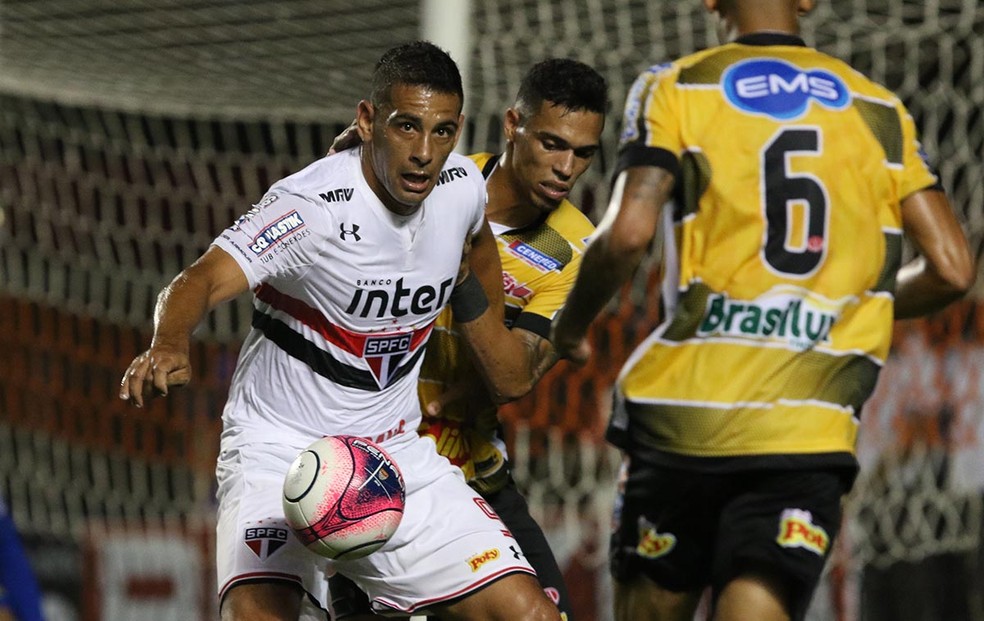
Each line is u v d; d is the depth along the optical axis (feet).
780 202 35.40
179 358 34.37
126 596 96.07
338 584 44.91
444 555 40.19
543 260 45.57
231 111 96.84
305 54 82.48
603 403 89.51
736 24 37.83
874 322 36.32
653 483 37.22
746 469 35.63
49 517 104.99
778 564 35.14
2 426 106.32
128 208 109.40
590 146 44.09
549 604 39.78
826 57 37.19
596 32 80.18
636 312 88.94
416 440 42.80
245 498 39.99
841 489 36.63
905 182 36.65
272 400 40.91
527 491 91.86
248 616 38.32
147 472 105.09
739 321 35.60
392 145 37.35
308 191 38.42
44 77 91.04
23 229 109.09
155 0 73.67
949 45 84.43
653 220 34.88
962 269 36.60
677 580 37.65
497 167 46.09
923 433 87.25
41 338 108.17
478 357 42.86
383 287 39.22
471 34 78.28
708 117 35.78
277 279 38.93
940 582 86.84
